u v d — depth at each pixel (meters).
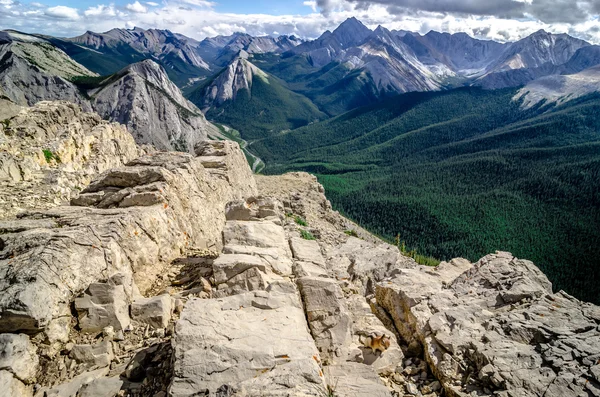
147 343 11.23
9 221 14.10
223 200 27.89
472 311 13.86
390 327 15.20
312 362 8.95
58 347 10.68
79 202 18.20
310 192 59.09
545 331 12.20
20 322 9.89
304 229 34.59
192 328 9.78
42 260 11.22
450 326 13.03
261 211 19.45
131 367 10.10
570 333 12.02
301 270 13.72
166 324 12.19
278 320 10.50
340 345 11.52
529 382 10.23
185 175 21.91
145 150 58.34
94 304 11.58
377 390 9.88
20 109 39.34
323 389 8.37
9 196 24.84
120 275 12.52
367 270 20.55
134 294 13.04
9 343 9.46
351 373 10.58
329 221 51.19
